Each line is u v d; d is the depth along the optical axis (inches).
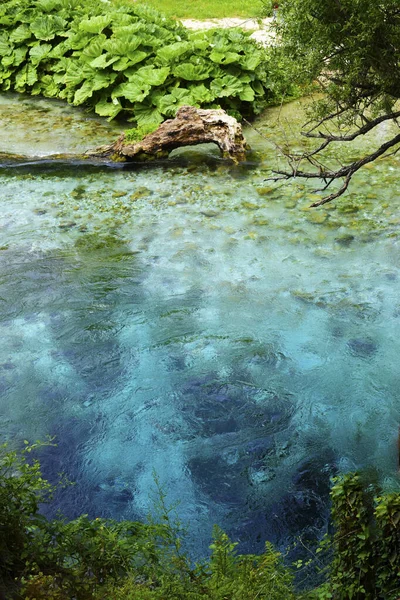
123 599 143.0
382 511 146.6
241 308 318.0
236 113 530.0
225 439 243.8
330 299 322.3
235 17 776.3
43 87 608.1
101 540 159.2
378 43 200.8
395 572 147.4
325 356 285.7
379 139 490.0
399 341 293.7
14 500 174.9
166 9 805.9
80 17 624.7
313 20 208.2
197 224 389.1
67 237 380.2
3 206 413.4
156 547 170.4
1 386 270.5
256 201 412.5
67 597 145.9
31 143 500.1
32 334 302.2
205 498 219.0
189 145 466.6
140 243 373.4
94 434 246.4
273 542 202.5
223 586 143.6
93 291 332.2
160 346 293.7
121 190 432.1
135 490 222.1
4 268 350.0
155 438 244.5
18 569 151.2
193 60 544.7
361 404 259.0
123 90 531.5
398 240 365.7
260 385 269.9
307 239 370.9
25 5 658.8
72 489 222.1
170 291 332.2
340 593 153.1
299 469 229.9
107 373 278.4
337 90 214.8
